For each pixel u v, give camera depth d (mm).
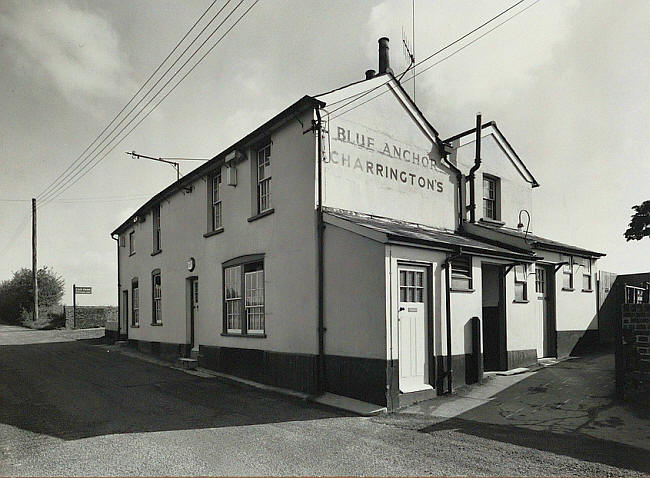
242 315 13164
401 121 12758
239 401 10023
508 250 12922
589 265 16938
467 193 14461
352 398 9609
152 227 20047
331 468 5746
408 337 9680
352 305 9781
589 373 11500
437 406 9125
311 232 10703
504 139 15875
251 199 12961
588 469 5680
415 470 5672
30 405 9617
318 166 10680
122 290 24609
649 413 8016
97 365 16062
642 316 8633
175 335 17406
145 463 5973
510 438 6973
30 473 5684
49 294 45781
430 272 10227
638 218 14641
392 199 12227
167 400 10133
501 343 12539
